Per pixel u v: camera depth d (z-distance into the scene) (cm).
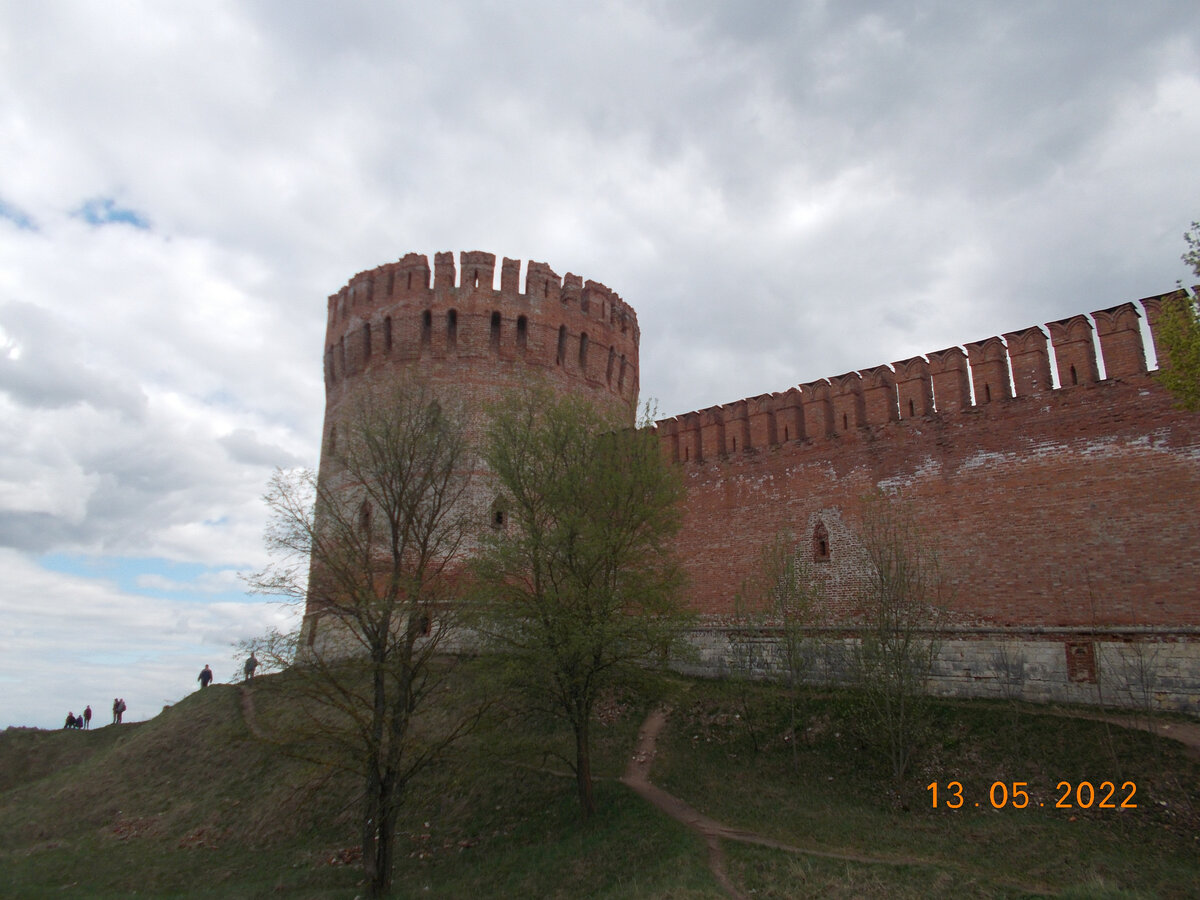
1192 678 1995
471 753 2336
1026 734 2052
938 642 2428
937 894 1491
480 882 1950
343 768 2059
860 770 2155
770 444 3056
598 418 2473
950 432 2598
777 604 2702
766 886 1622
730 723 2567
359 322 4122
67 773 3547
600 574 2294
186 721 3456
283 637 2019
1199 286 1936
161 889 2272
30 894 2305
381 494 2991
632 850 1891
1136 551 2155
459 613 2253
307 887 2111
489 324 3925
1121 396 2264
